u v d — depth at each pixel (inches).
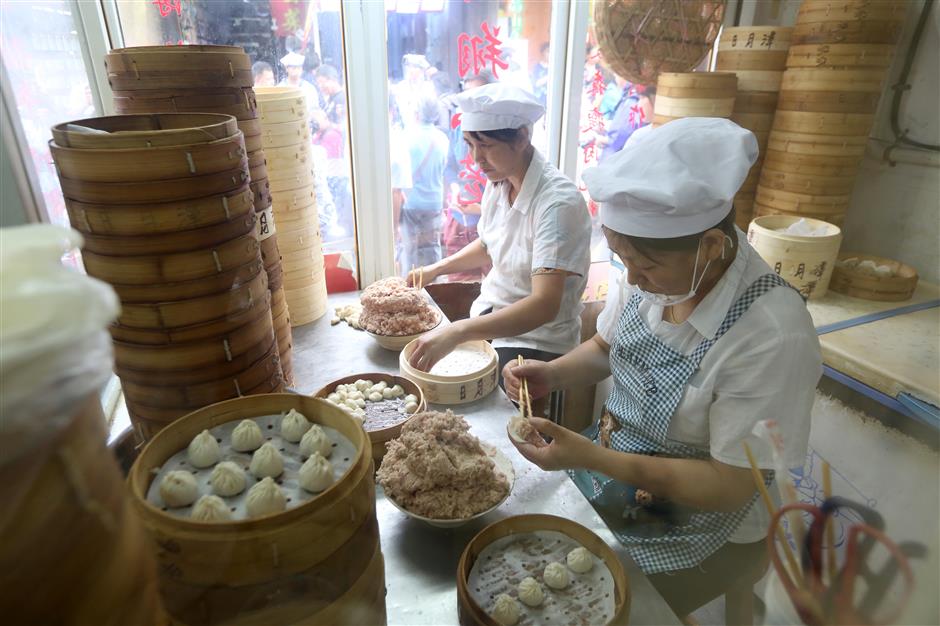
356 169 80.1
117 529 15.1
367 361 62.9
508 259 73.2
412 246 90.2
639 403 47.8
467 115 64.7
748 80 76.1
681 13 82.8
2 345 12.3
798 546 22.6
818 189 70.6
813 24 67.1
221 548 20.7
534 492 41.2
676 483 41.1
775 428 34.0
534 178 67.7
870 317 61.2
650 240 38.6
